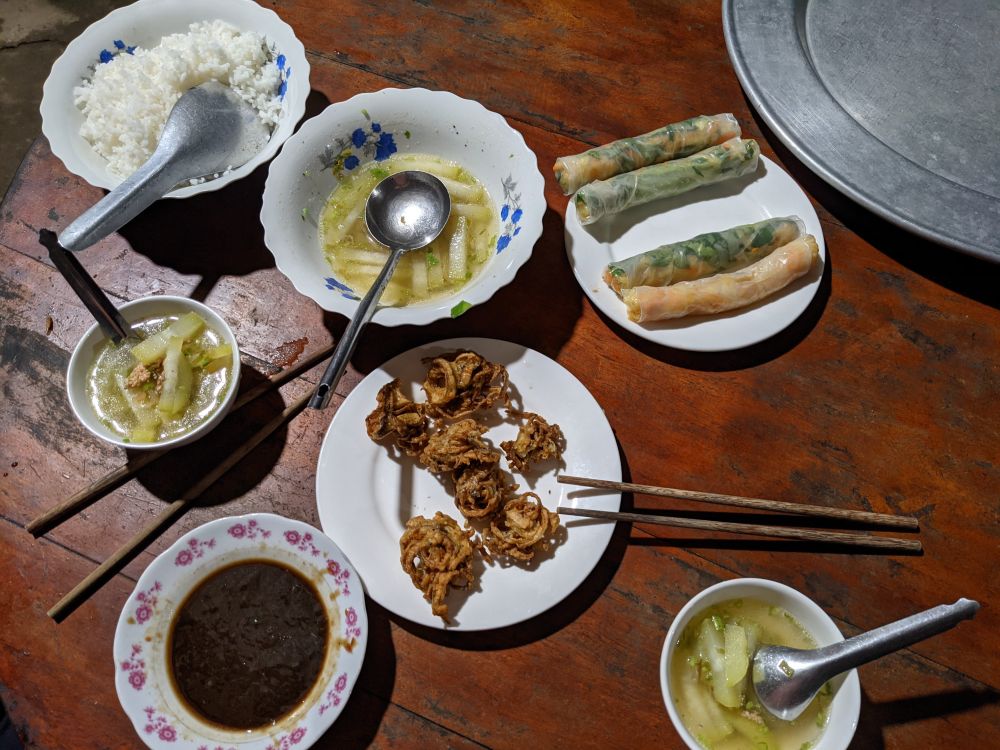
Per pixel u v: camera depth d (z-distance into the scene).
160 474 0.52
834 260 0.59
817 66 0.63
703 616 0.47
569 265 0.58
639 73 0.64
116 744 0.47
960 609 0.42
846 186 0.56
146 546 0.51
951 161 0.60
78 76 0.58
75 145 0.56
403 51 0.64
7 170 0.95
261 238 0.58
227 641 0.47
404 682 0.48
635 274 0.55
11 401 0.54
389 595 0.48
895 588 0.51
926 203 0.56
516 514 0.49
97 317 0.49
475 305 0.51
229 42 0.59
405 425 0.50
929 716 0.48
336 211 0.57
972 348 0.57
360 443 0.52
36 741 0.47
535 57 0.64
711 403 0.55
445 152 0.58
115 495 0.52
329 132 0.55
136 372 0.51
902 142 0.60
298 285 0.50
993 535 0.52
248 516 0.48
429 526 0.49
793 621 0.47
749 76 0.60
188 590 0.47
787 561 0.51
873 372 0.56
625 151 0.59
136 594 0.46
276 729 0.46
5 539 0.51
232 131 0.56
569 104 0.63
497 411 0.53
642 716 0.48
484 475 0.50
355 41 0.64
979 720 0.48
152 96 0.56
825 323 0.57
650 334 0.55
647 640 0.50
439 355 0.53
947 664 0.49
